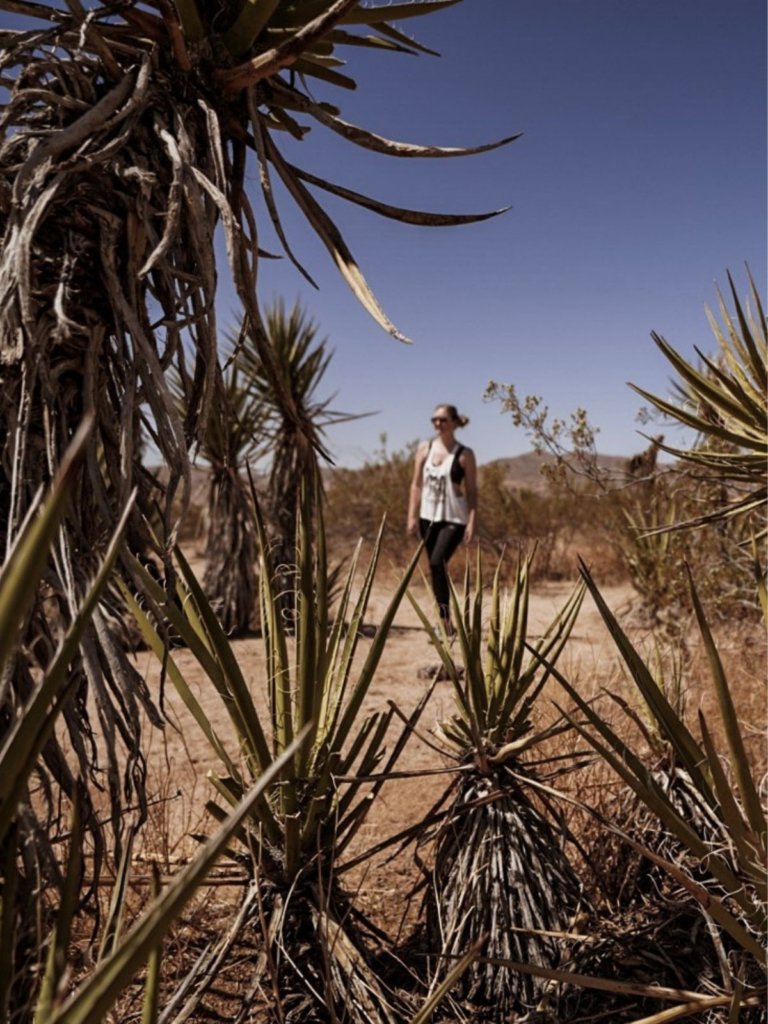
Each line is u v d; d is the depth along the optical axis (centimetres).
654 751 222
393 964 199
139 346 130
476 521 592
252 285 161
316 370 706
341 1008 171
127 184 137
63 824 209
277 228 156
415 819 300
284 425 680
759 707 365
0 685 99
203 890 232
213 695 471
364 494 1366
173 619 167
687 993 158
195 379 150
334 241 166
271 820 176
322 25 140
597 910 211
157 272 145
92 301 136
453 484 596
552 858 201
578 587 221
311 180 173
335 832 185
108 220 133
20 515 121
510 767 207
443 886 201
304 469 184
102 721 122
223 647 175
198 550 1212
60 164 123
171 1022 156
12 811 94
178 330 137
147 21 147
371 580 198
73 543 130
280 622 192
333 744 186
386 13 170
